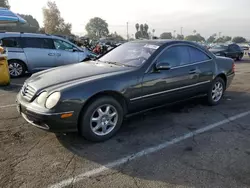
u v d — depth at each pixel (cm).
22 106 339
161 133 391
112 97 359
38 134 377
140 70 388
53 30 5028
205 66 497
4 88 715
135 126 418
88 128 339
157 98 413
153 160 308
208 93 523
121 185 258
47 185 255
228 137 379
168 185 259
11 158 306
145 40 484
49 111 309
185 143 357
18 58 898
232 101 585
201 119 457
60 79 351
